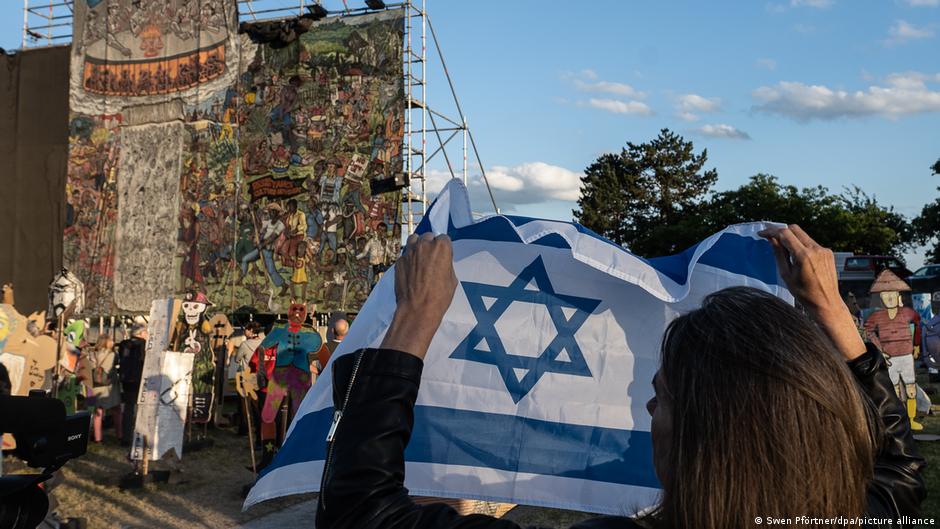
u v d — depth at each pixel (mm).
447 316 2906
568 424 2834
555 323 2889
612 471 2781
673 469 824
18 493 1861
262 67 17188
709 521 772
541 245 2875
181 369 9031
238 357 11234
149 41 18188
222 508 7754
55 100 19469
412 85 17203
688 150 69375
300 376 9172
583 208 69562
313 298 16422
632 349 2834
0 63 19781
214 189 17375
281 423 9422
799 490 765
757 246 2574
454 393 2885
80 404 11516
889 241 46844
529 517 7027
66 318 11531
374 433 930
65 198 18938
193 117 17688
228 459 10281
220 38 17516
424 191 17016
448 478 2828
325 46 16750
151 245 17734
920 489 1134
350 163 16391
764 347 811
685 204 68875
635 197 69000
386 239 16062
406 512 892
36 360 8648
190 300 11148
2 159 19578
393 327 1021
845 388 822
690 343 851
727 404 789
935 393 15672
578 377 2854
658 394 904
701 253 2416
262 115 17125
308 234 16562
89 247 18219
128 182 18078
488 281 2914
